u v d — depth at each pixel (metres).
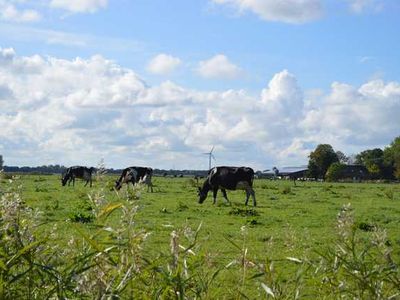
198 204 29.67
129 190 4.86
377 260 5.38
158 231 15.71
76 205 23.42
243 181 30.22
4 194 4.89
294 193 43.69
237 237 15.33
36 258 4.74
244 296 5.71
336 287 5.29
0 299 4.34
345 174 134.88
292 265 9.69
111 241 4.75
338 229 5.36
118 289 4.48
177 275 4.64
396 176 131.12
